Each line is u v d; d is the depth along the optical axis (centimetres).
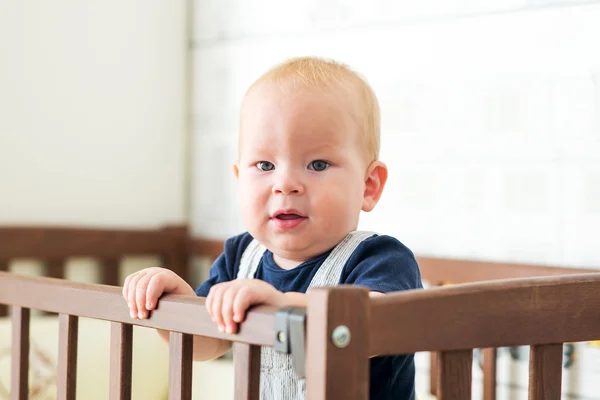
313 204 95
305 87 96
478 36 161
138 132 206
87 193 195
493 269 152
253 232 98
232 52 205
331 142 95
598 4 146
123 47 203
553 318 83
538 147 153
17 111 180
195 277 211
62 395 97
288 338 69
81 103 194
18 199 180
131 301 86
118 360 90
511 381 157
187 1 214
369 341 68
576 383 149
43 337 161
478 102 161
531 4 154
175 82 214
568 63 149
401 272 94
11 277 106
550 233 152
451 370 75
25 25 182
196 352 107
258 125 96
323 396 65
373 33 177
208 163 210
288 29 193
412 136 171
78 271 192
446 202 166
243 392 74
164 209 213
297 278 100
